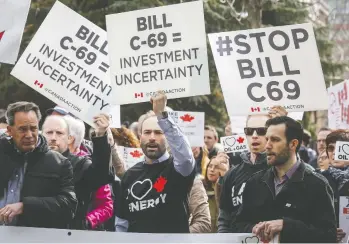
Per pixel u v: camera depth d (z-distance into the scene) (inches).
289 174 295.4
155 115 321.1
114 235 304.3
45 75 342.3
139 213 315.6
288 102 343.3
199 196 342.3
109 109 345.1
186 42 337.1
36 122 296.2
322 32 900.6
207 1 791.1
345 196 364.2
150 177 316.5
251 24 703.1
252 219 301.3
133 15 339.9
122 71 340.8
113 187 354.3
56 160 301.3
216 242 304.3
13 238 297.7
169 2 797.9
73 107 343.6
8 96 796.6
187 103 816.9
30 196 295.3
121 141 423.2
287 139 294.2
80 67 344.5
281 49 344.2
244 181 331.9
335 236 291.1
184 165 307.7
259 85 344.2
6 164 296.8
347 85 445.7
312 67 343.0
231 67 345.1
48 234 298.5
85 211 325.4
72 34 344.5
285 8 823.7
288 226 286.4
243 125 485.4
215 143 490.9
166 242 306.7
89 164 322.0
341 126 453.7
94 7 803.4
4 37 329.1
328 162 410.9
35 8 799.1
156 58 338.6
